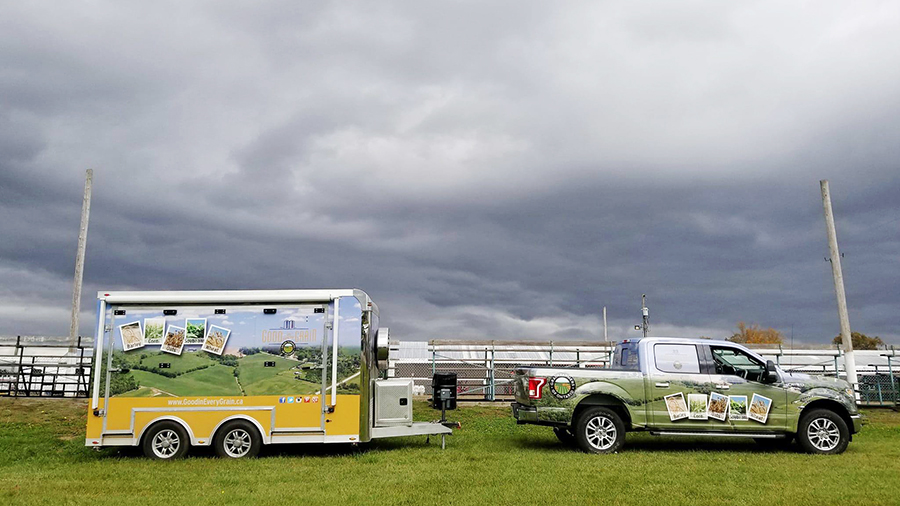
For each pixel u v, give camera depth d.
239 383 11.35
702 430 12.00
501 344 22.12
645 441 13.72
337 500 7.87
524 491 8.35
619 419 11.98
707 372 12.24
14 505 7.71
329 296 11.58
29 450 12.53
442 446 12.48
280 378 11.39
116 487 8.77
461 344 21.94
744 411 12.05
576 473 9.63
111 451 12.27
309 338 11.49
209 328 11.46
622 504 7.64
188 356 11.40
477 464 10.48
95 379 11.27
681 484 8.80
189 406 11.27
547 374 12.16
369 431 11.71
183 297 11.51
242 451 11.28
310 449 12.24
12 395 18.06
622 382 12.09
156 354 11.38
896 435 15.51
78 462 11.09
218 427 11.26
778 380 12.24
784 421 12.05
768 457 11.40
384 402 12.20
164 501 7.88
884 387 22.06
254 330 11.49
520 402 12.68
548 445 13.02
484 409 18.91
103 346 11.36
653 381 12.12
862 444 13.51
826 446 12.05
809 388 12.24
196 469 10.12
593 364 21.91
